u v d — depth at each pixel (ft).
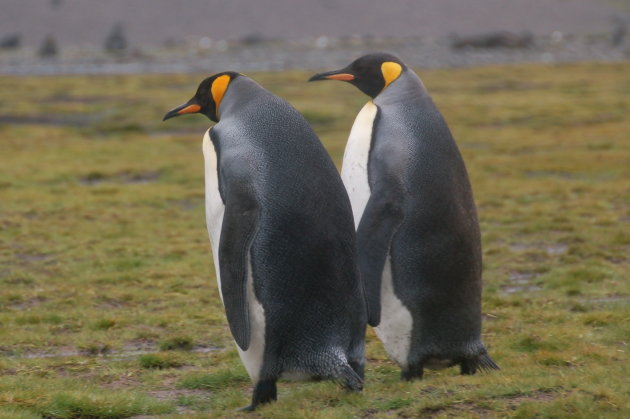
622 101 440.86
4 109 431.43
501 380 76.02
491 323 112.06
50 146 323.98
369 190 80.02
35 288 139.44
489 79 587.27
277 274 68.54
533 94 493.36
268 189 68.69
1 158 289.94
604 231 171.53
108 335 112.78
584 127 355.97
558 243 166.09
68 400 80.02
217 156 72.23
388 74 85.56
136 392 85.20
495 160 271.08
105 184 247.70
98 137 360.28
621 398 69.00
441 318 80.38
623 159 263.49
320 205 69.41
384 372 92.53
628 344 98.12
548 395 72.08
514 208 199.93
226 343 109.50
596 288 130.41
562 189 221.05
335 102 449.89
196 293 135.95
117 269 152.66
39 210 205.67
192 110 79.61
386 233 77.05
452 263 79.41
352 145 81.97
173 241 176.14
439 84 560.20
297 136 71.15
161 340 110.01
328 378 69.26
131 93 502.79
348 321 70.59
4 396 80.38
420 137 80.33
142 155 300.81
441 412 69.67
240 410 73.82
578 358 89.45
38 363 98.22
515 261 151.43
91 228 187.62
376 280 76.28
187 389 89.56
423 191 78.48
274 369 70.90
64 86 542.57
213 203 72.28
